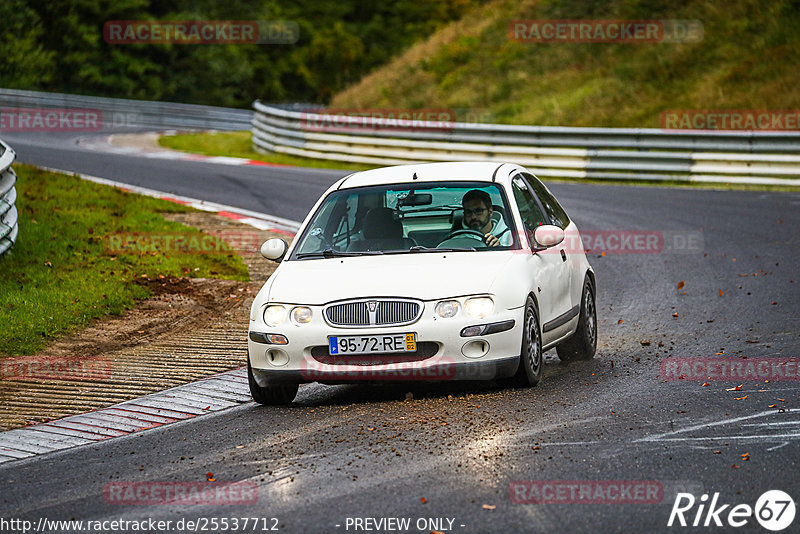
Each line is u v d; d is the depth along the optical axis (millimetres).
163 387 29906
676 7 127750
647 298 42125
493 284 26047
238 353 34125
